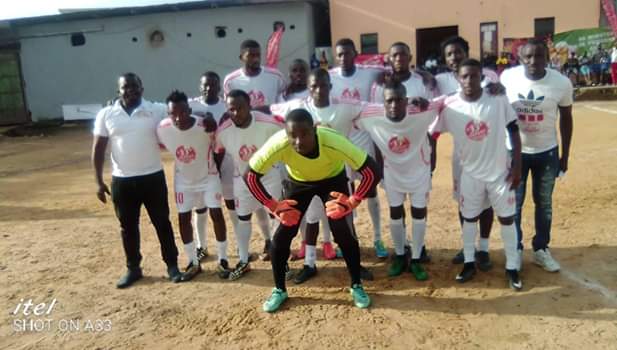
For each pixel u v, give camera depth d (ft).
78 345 13.44
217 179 17.17
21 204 28.43
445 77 17.99
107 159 42.09
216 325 14.12
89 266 18.72
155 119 16.40
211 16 66.44
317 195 14.70
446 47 17.37
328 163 13.84
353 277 14.96
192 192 17.06
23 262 19.30
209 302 15.52
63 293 16.52
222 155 17.43
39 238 22.15
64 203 28.09
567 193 24.13
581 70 66.18
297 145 12.90
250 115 15.79
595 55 66.13
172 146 16.33
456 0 69.87
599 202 22.52
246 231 17.10
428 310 14.35
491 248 18.47
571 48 66.85
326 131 13.60
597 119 46.32
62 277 17.79
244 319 14.37
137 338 13.66
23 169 39.32
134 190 16.29
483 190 15.42
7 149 50.24
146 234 21.98
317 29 72.95
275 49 63.31
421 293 15.40
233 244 20.40
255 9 65.87
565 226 20.06
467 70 14.56
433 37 73.72
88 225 23.75
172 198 27.99
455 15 70.44
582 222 20.34
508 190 15.12
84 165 39.68
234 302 15.43
